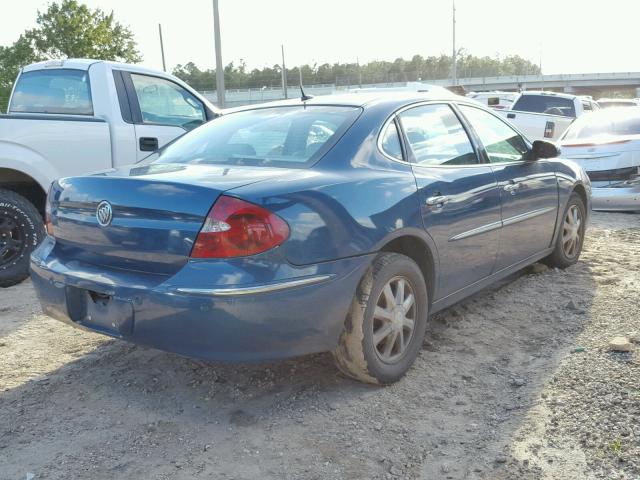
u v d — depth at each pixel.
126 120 6.35
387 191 3.47
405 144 3.83
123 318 3.08
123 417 3.27
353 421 3.18
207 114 7.29
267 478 2.74
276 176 3.17
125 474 2.78
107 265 3.25
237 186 2.99
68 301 3.33
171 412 3.31
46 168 5.75
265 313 2.91
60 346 4.23
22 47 41.72
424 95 4.27
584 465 2.75
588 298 4.92
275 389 3.54
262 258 2.90
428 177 3.79
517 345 4.12
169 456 2.91
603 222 8.36
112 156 6.19
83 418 3.26
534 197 4.91
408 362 3.65
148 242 3.03
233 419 3.23
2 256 5.57
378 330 3.45
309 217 3.04
